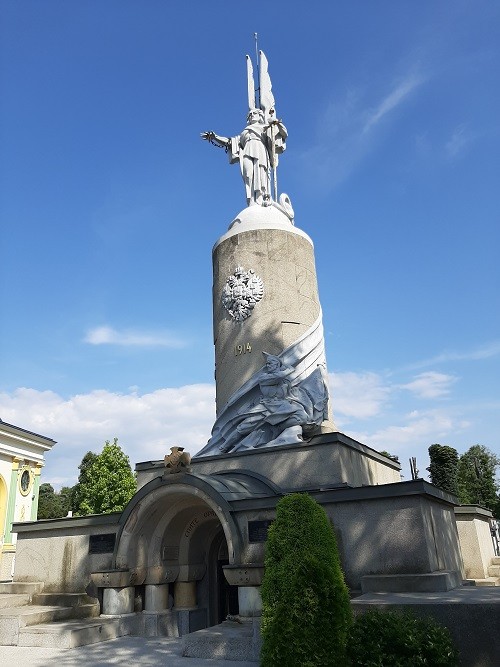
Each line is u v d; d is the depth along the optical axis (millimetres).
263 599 9820
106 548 16250
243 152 23562
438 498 13594
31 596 16344
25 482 43344
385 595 11180
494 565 20203
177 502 15336
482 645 9141
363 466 17734
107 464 45469
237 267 20500
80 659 11922
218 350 20359
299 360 18844
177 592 15906
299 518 10109
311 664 8875
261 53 25859
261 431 17719
